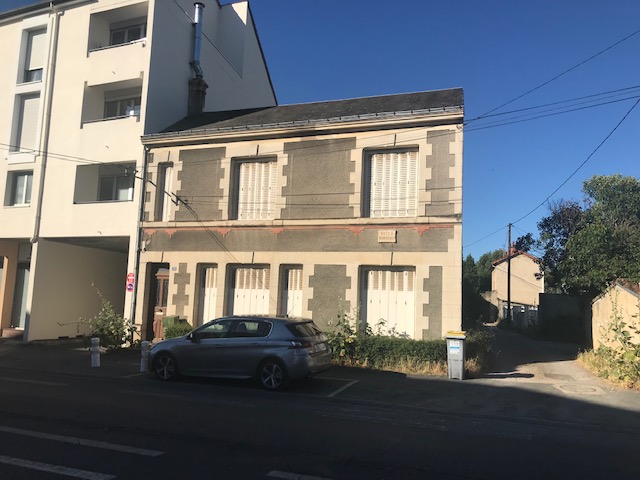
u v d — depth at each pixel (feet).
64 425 21.99
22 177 63.87
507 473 16.80
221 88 72.18
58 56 62.80
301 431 21.83
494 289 179.11
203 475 15.84
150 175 54.85
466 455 18.80
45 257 60.64
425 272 42.96
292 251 47.55
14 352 52.42
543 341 75.72
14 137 63.67
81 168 59.98
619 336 39.06
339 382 35.53
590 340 63.98
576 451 19.76
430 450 19.35
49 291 61.11
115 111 63.05
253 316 34.99
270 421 23.63
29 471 15.92
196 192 52.37
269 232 48.70
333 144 47.55
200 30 66.44
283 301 48.08
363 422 24.03
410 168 45.60
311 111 54.24
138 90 61.62
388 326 44.37
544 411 27.32
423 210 43.62
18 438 19.70
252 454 18.24
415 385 34.50
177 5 62.85
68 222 58.44
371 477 16.05
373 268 45.50
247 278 49.88
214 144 52.34
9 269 65.16
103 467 16.43
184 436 20.49
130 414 24.45
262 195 50.78
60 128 60.85
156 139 54.34
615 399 30.30
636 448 20.48
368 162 46.98
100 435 20.38
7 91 65.00
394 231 44.27
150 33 57.62
